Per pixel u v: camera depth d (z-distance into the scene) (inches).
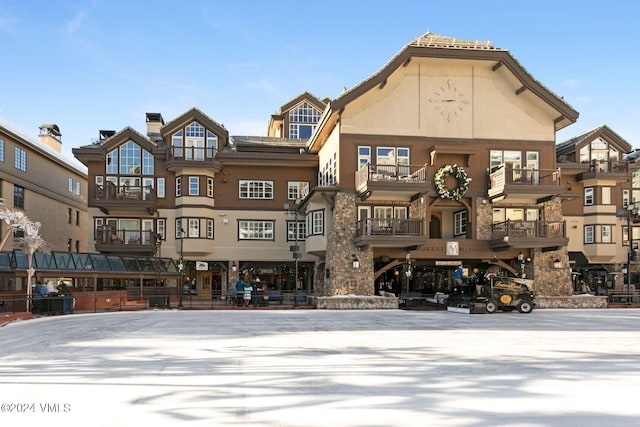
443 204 1277.1
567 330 692.7
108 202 1339.8
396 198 1219.2
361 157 1226.0
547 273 1242.6
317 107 1676.9
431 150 1248.2
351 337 600.7
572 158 1595.7
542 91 1252.5
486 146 1272.1
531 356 462.0
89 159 1405.0
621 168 1545.3
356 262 1170.6
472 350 496.4
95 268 1179.3
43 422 255.6
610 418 266.8
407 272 1184.2
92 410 276.7
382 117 1242.6
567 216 1567.4
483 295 1026.1
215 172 1453.0
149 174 1440.7
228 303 1263.5
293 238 1473.9
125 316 926.4
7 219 942.4
